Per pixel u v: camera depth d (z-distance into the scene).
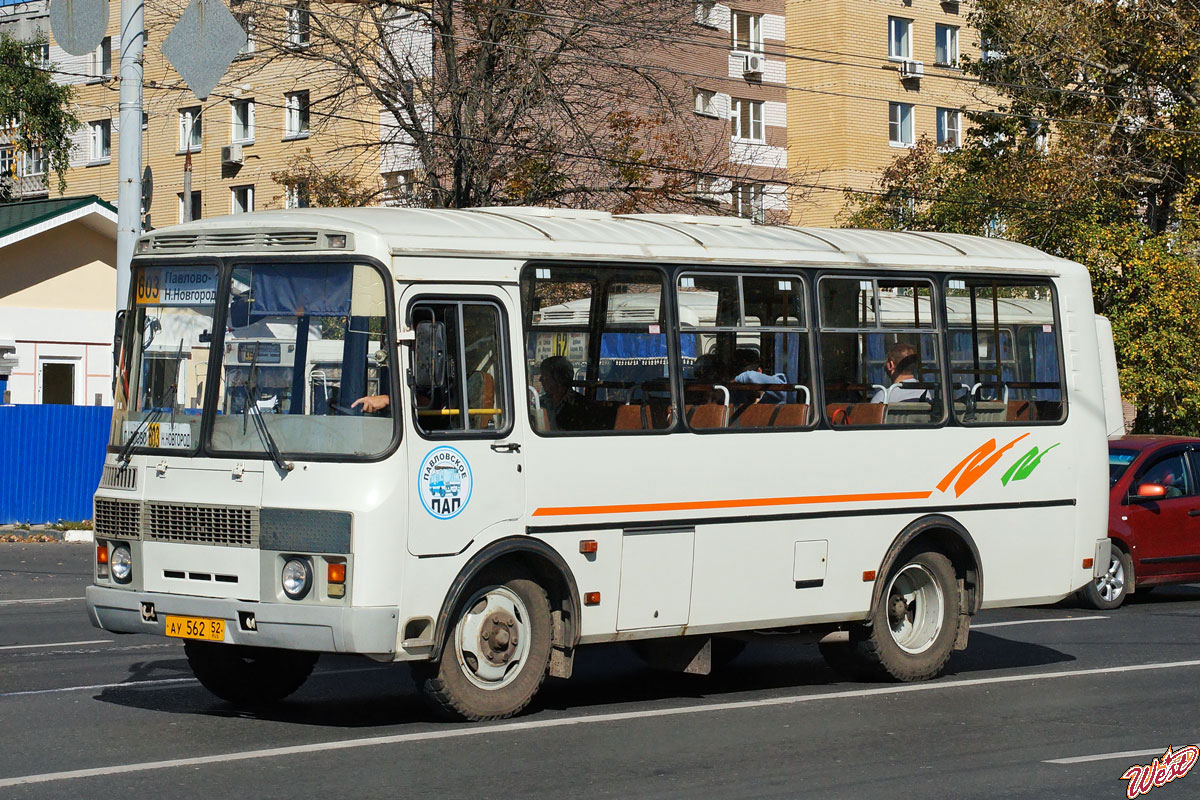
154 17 28.77
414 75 26.95
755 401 10.13
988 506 11.30
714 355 9.97
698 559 9.76
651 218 10.53
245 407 8.62
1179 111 32.72
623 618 9.42
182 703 9.59
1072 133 33.00
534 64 26.39
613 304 9.50
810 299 10.48
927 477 10.93
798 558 10.24
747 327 10.16
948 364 11.17
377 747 8.17
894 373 10.90
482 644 8.91
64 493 24.92
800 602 10.27
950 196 34.78
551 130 26.81
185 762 7.73
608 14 27.02
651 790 7.29
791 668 11.66
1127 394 29.31
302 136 40.22
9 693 9.90
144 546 8.80
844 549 10.48
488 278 8.93
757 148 44.56
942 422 11.06
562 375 9.23
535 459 9.01
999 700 10.12
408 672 10.95
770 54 39.75
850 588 10.52
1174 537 16.28
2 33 42.81
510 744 8.32
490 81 26.91
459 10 27.33
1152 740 8.77
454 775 7.52
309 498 8.31
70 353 33.06
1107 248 29.39
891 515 10.73
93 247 33.41
